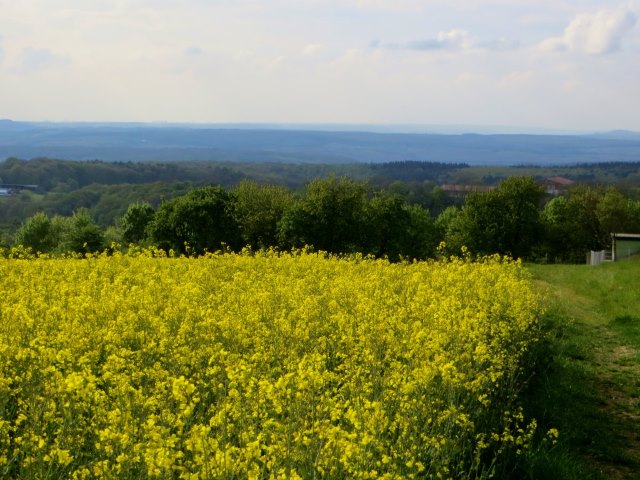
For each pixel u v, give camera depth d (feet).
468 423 25.34
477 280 54.39
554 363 45.98
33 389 22.84
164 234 197.88
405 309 41.47
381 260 70.33
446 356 30.91
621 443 33.40
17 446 21.65
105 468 18.51
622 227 277.44
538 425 34.19
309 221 191.11
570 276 103.50
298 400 21.62
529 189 248.93
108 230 261.03
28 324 32.50
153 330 34.65
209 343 31.68
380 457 21.49
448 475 23.30
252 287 48.57
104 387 27.91
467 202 257.75
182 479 18.90
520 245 247.91
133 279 53.98
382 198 211.20
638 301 73.15
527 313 46.47
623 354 51.29
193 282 51.19
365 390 25.58
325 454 19.56
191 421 22.02
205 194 207.10
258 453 18.03
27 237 223.30
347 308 41.57
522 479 27.66
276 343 32.30
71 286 47.37
